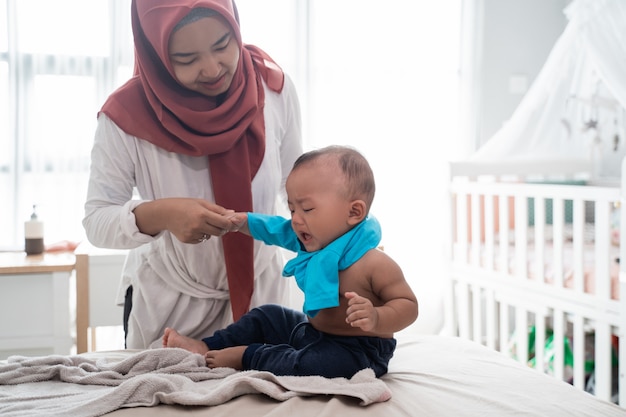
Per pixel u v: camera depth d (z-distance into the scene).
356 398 0.97
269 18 3.10
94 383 1.07
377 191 3.30
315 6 3.17
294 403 0.95
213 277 1.37
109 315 2.29
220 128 1.29
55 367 1.11
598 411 0.97
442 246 3.38
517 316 2.56
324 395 0.99
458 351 1.29
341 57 3.21
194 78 1.22
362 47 3.24
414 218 3.35
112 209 1.22
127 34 2.91
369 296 1.09
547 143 3.08
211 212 1.11
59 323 2.20
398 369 1.15
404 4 3.28
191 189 1.33
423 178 3.35
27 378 1.09
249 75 1.36
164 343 1.24
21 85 2.80
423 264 3.38
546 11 3.58
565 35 2.72
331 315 1.11
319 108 3.21
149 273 1.36
